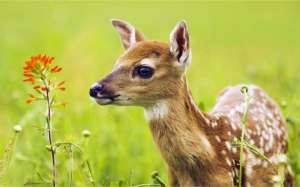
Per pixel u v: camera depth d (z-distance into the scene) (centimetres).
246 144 1069
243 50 2752
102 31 2538
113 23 1192
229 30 3152
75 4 3183
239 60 2536
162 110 1099
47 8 3136
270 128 1230
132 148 1484
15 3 3425
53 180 1062
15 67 1998
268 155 1204
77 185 1201
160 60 1093
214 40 2931
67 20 2489
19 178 1280
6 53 2178
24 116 1472
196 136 1104
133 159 1427
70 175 1091
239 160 1141
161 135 1107
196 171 1112
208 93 1759
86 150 1173
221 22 3316
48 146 1042
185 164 1110
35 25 2900
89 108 1569
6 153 1132
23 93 1673
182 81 1104
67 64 1994
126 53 1107
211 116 1148
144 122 1557
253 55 2666
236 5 3759
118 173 1385
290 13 3594
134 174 1378
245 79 1822
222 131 1142
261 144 1193
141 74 1087
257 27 3253
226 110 1203
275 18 3456
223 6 3728
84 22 2755
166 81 1092
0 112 1736
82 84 1842
